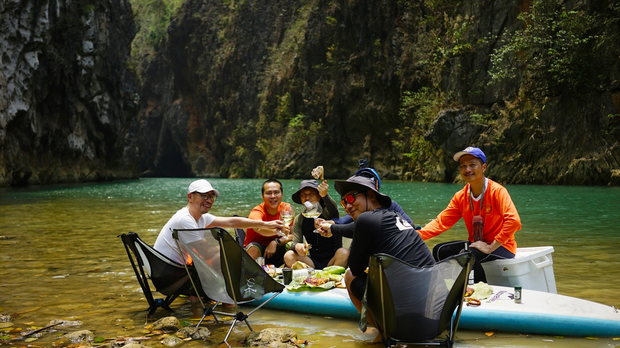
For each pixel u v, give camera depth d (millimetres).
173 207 14281
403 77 34688
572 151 23516
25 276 5137
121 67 44906
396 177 37062
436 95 31219
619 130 22203
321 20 43969
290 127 46000
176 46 64375
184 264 3648
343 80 40844
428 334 3082
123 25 47500
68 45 36125
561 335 3293
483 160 4121
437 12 32094
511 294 3725
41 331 3430
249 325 3537
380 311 3035
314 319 3754
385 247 3029
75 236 8078
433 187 22984
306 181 4805
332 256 4859
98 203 15969
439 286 3018
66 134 37219
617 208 11891
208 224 4117
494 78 25172
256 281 3621
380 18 37188
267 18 56094
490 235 4117
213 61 60031
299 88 46656
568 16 23391
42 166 34812
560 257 5867
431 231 4488
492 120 26453
